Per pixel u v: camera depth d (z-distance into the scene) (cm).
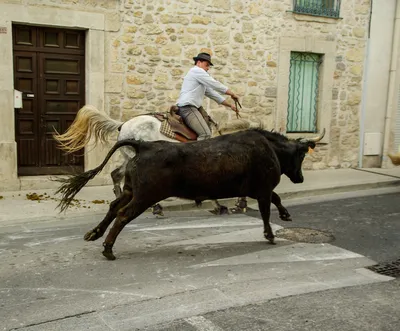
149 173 496
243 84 1009
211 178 515
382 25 1138
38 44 840
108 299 413
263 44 1016
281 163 574
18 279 455
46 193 812
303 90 1101
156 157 498
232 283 453
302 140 590
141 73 907
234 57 991
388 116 1168
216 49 970
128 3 878
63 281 452
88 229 629
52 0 817
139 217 699
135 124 681
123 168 698
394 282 466
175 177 505
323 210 762
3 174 815
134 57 897
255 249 557
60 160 884
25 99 844
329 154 1130
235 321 376
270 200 557
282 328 366
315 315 389
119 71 889
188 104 681
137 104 912
